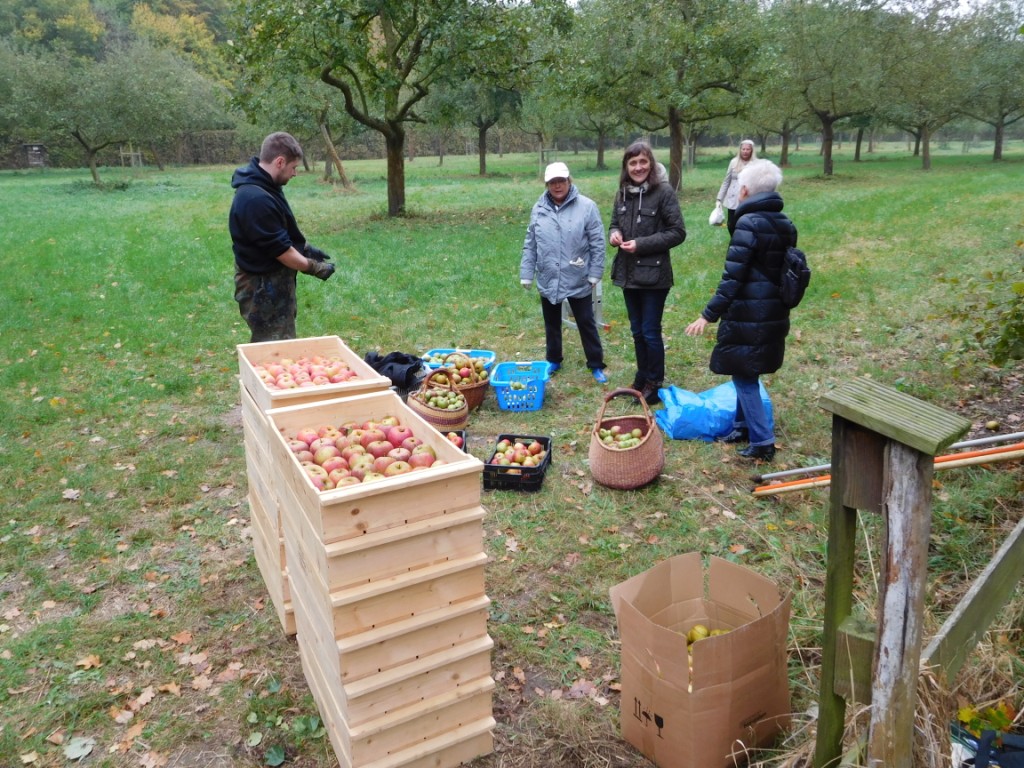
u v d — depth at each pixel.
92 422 6.22
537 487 4.82
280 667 3.35
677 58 21.31
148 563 4.21
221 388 7.00
